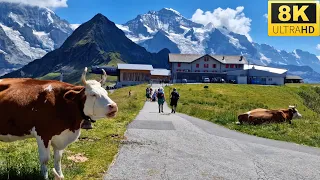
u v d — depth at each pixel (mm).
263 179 10852
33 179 8641
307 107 78875
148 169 11039
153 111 34438
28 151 11820
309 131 21281
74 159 11422
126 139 15617
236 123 24766
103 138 15398
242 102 68938
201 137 17906
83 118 8812
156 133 18094
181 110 37625
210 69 151375
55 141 8828
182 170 11227
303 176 11484
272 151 15320
